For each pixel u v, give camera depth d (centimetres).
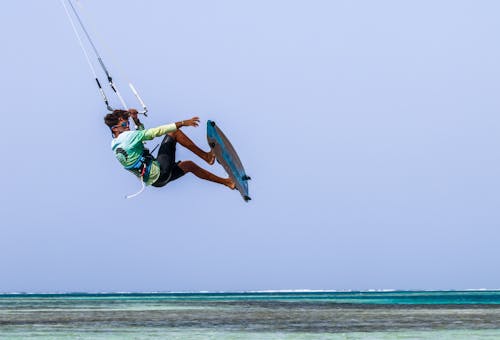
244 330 2116
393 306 4091
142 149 1432
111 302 6012
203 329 2166
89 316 3069
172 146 1470
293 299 6894
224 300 6656
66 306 4684
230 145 1590
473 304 4434
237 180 1567
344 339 1803
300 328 2177
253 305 4597
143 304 5175
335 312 3294
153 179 1438
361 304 4616
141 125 1495
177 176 1483
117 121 1473
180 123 1438
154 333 2025
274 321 2548
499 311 3272
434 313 3089
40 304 5334
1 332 2112
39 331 2147
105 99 1477
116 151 1423
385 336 1873
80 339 1855
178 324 2420
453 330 2055
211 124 1495
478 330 2050
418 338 1808
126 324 2448
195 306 4478
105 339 1847
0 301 6712
